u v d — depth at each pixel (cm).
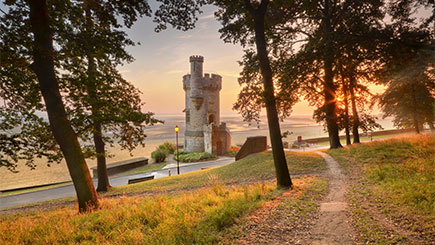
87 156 1132
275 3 992
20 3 775
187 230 453
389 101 2744
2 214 1135
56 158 977
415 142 1323
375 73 941
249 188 930
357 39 834
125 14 879
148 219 577
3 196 1777
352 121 1612
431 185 604
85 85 1020
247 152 2256
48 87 815
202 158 3684
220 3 1098
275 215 550
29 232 554
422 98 2348
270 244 407
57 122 827
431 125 2780
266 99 925
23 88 927
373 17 1148
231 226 486
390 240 387
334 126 1906
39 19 778
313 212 567
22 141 916
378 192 677
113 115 1061
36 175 3528
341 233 439
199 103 4438
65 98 1025
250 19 1139
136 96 1315
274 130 932
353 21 1001
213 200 713
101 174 1603
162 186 1436
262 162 1669
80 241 484
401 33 739
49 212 952
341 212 553
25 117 996
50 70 824
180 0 947
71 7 870
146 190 1374
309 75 1398
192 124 4494
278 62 1520
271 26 1403
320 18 1575
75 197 1459
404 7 848
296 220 517
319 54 1042
